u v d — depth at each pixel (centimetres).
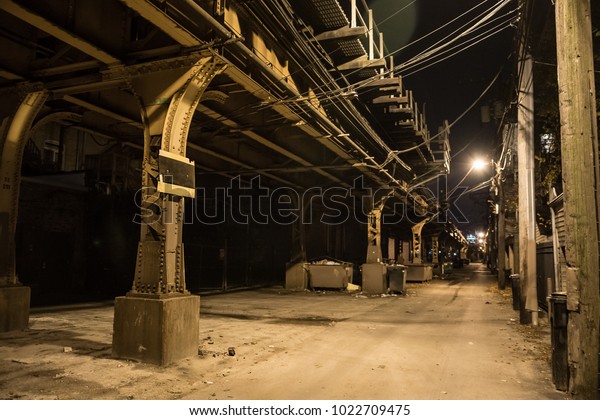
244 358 818
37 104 1038
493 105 2231
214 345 914
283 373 721
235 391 620
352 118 1513
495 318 1403
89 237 2120
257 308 1614
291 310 1573
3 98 1031
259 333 1084
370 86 1520
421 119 2075
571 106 633
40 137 2717
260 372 725
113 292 2073
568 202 627
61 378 649
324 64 1312
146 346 744
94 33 803
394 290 2272
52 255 1980
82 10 784
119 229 2166
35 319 1207
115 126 1526
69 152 2883
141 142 1614
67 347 839
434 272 4206
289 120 1348
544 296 1580
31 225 1889
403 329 1179
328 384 664
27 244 1867
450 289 2702
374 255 2319
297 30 1121
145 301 753
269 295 2153
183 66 811
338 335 1080
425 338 1051
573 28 639
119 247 2155
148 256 786
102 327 1092
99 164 2236
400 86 1530
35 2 712
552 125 1313
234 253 2942
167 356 738
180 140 813
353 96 1362
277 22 1001
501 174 2597
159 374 684
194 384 646
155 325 739
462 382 683
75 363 733
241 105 1368
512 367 777
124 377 662
